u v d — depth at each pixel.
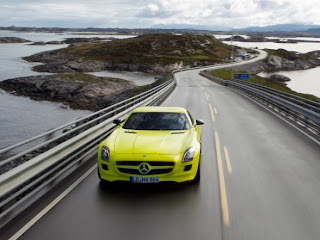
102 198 4.71
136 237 3.65
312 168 6.53
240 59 132.12
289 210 4.49
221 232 3.80
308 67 144.38
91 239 3.59
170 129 5.72
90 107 43.78
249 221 4.12
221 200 4.73
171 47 140.50
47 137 5.30
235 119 13.09
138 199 4.68
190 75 60.03
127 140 5.19
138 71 102.94
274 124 12.05
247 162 6.85
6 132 29.33
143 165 4.66
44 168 4.76
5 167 13.01
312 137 9.73
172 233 3.75
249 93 25.83
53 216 4.12
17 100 45.78
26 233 3.70
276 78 96.94
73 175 5.73
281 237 3.75
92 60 107.19
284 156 7.43
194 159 4.92
